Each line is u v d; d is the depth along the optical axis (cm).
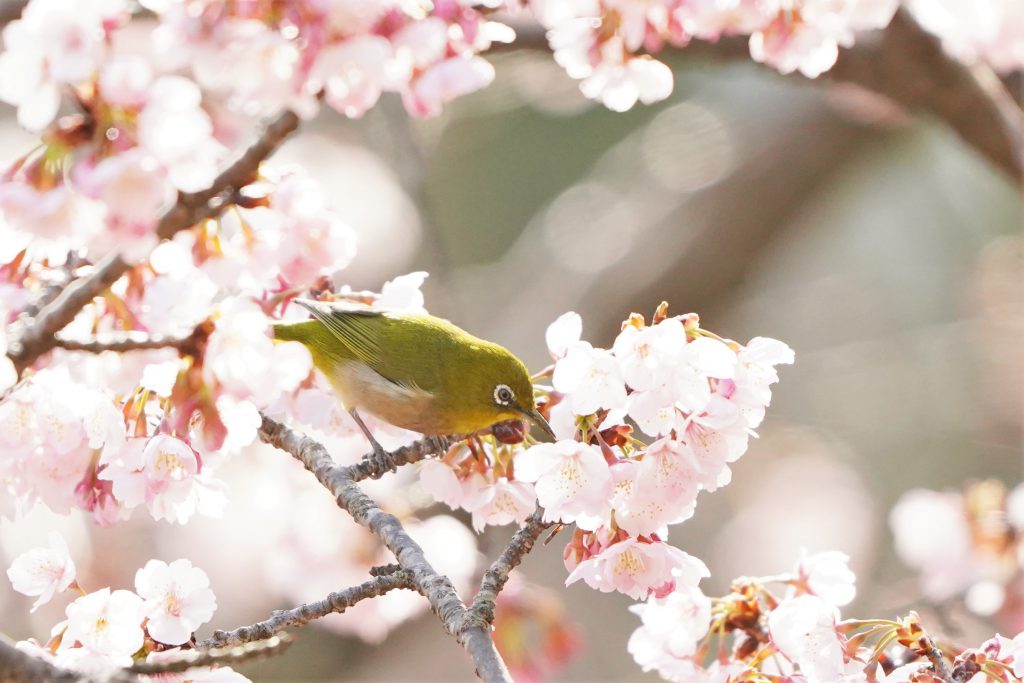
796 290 2747
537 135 2573
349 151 2220
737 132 2142
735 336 2625
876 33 1334
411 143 1673
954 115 1398
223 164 603
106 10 561
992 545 1268
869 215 2805
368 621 1313
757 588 803
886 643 731
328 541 1315
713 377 712
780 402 2572
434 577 716
